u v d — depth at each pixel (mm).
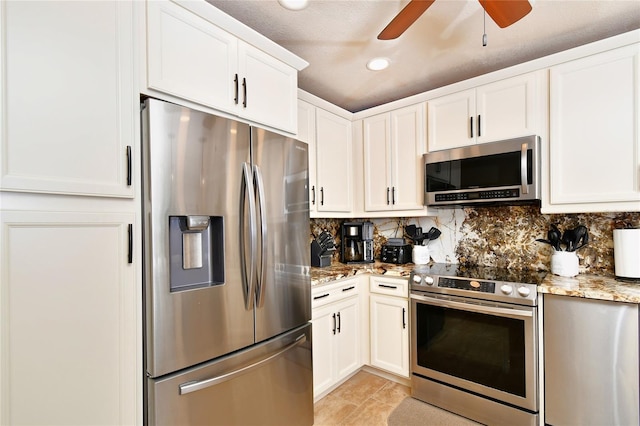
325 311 2180
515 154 1996
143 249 1202
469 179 2186
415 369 2230
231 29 1512
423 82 2494
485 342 1935
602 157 1764
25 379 946
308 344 1861
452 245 2668
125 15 1176
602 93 1762
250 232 1487
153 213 1185
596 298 1594
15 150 928
